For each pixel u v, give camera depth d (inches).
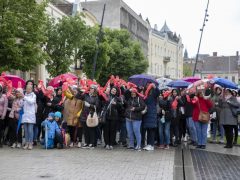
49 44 1127.6
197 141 589.3
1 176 355.3
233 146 612.1
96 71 1467.8
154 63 3435.0
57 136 550.9
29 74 1285.7
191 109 611.8
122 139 599.5
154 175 369.4
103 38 1545.3
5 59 847.7
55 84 695.7
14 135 559.8
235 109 573.9
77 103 574.9
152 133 559.5
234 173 384.5
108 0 2778.1
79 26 1140.5
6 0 851.4
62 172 377.1
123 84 627.8
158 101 578.6
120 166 415.2
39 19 889.5
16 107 556.7
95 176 360.8
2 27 826.2
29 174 365.4
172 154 513.7
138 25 3147.1
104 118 556.4
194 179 353.7
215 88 668.7
